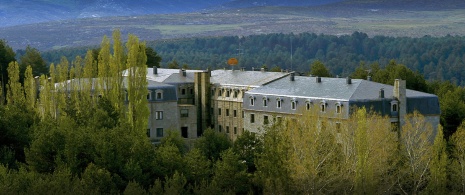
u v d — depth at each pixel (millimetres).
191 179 159750
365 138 169250
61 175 144500
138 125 199750
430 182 173375
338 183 169000
